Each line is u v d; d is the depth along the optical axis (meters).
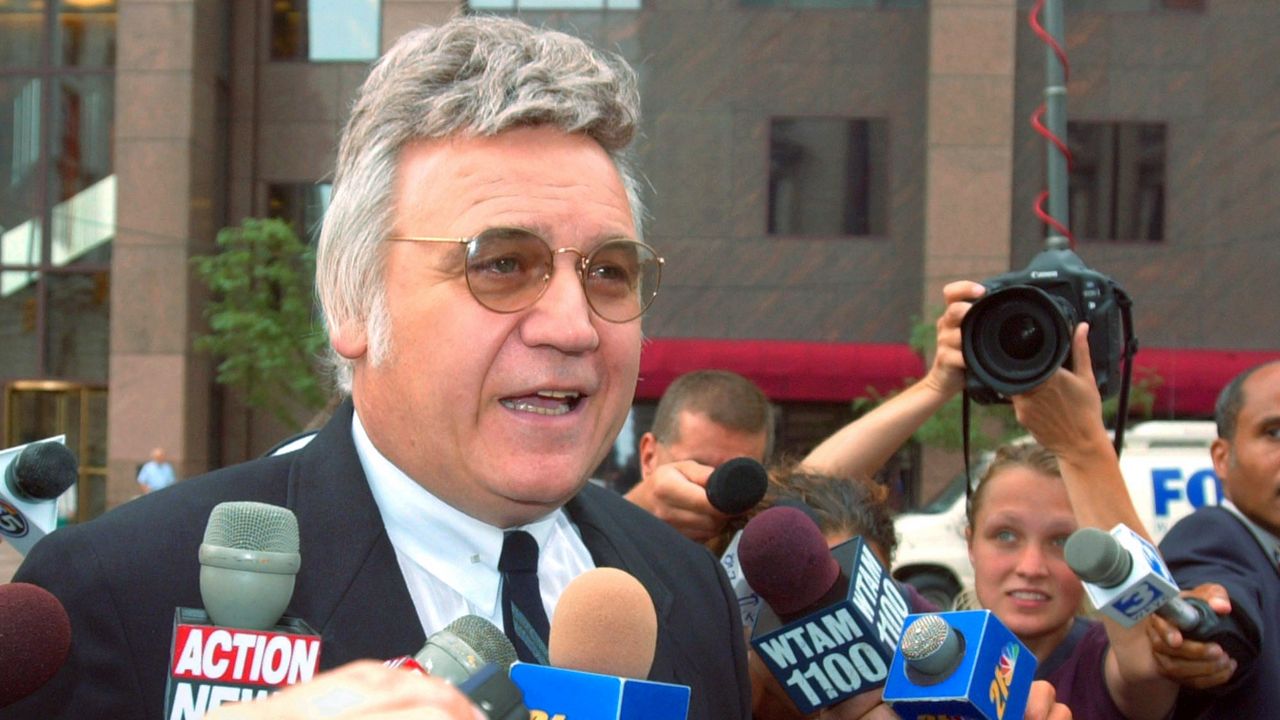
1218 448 2.93
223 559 1.19
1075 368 2.29
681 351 17.62
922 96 17.88
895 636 1.77
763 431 3.13
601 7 18.00
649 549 1.84
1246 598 2.36
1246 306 17.47
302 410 17.89
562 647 1.26
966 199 17.30
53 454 1.58
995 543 2.90
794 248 17.94
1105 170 17.66
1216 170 17.58
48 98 18.53
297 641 1.18
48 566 1.36
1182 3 17.67
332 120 19.08
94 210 18.52
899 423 2.83
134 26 17.94
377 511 1.51
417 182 1.47
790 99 17.98
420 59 1.49
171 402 17.83
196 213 18.16
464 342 1.43
